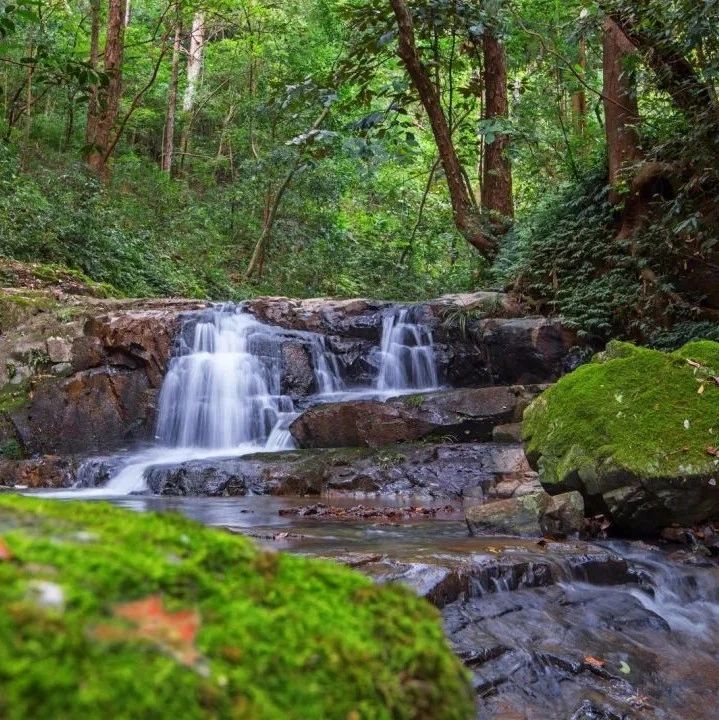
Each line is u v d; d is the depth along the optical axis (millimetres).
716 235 9594
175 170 26250
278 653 757
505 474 7035
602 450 4973
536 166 13781
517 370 9969
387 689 804
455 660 944
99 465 8047
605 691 2867
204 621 749
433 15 12641
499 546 4176
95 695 605
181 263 16562
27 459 8562
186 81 27969
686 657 3277
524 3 13953
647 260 10070
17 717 572
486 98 14055
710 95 8953
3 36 5633
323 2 20641
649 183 10336
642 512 4805
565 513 4871
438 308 10656
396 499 6824
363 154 13250
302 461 7562
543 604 3461
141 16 27484
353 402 8539
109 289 12703
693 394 5031
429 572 3293
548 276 11211
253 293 17391
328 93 13273
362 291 17203
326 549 3980
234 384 9750
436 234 18141
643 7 8945
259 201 19547
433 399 8430
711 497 4660
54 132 20922
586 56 15430
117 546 829
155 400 9617
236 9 23578
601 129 14305
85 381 9469
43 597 683
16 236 12523
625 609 3586
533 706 2662
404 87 13117
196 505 6406
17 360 9484
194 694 654
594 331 10062
